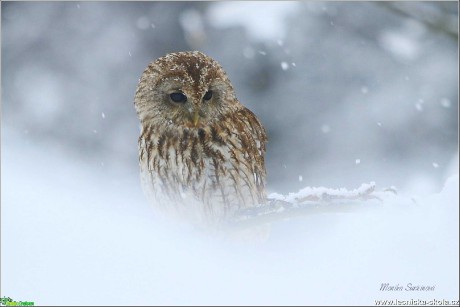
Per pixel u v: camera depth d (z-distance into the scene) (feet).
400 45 47.85
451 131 49.85
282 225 29.68
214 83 24.72
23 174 40.55
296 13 48.98
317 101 50.42
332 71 50.31
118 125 56.24
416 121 50.06
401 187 49.73
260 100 50.70
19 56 59.52
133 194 53.42
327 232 28.66
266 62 50.31
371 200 17.33
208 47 50.19
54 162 53.98
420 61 49.57
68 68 57.11
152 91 24.89
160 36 55.36
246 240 25.27
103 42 56.85
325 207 17.85
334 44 50.01
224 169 25.13
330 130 50.42
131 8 56.54
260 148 26.48
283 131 50.96
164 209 25.77
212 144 24.94
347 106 50.42
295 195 18.44
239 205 25.43
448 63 49.24
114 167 54.90
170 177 25.22
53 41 58.90
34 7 59.77
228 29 50.06
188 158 24.93
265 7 42.14
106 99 56.39
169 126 24.88
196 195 25.18
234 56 50.06
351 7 49.24
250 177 25.70
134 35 56.13
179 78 24.29
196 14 50.37
